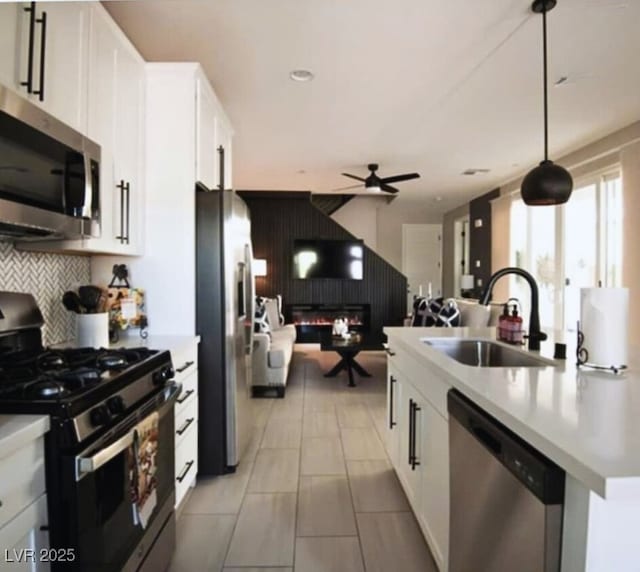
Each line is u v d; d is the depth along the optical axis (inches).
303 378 203.8
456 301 232.7
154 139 99.3
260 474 105.7
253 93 128.4
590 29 95.8
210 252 103.1
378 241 368.5
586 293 62.6
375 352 276.7
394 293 298.5
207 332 103.5
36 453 42.9
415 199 317.4
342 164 212.5
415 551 76.2
